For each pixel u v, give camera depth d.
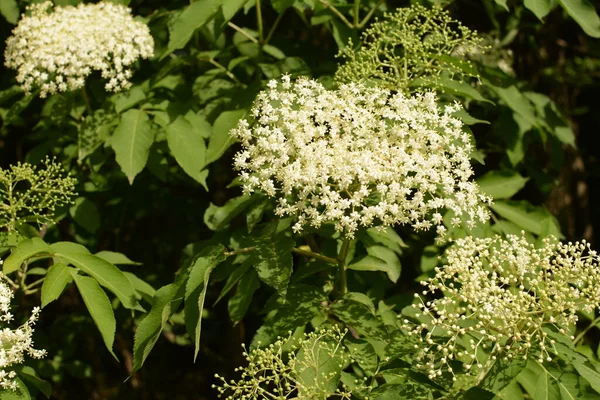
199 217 2.17
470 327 1.67
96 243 2.02
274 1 1.87
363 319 1.71
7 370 1.74
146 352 1.70
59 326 2.08
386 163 1.71
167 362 2.34
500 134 1.97
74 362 2.06
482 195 1.73
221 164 2.15
